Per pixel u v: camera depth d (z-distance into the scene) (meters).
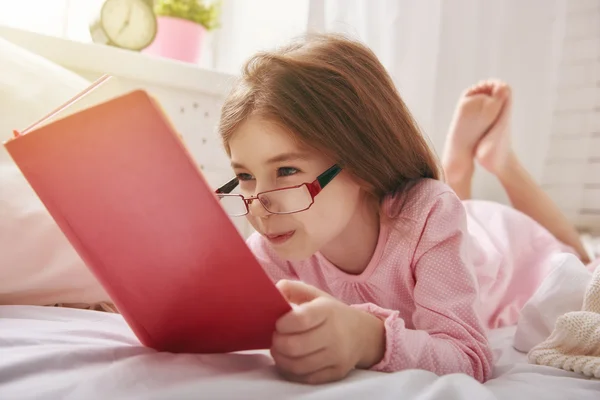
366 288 0.88
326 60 0.74
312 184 0.69
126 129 0.41
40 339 0.59
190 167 0.42
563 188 1.99
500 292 1.16
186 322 0.55
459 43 1.88
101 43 1.31
